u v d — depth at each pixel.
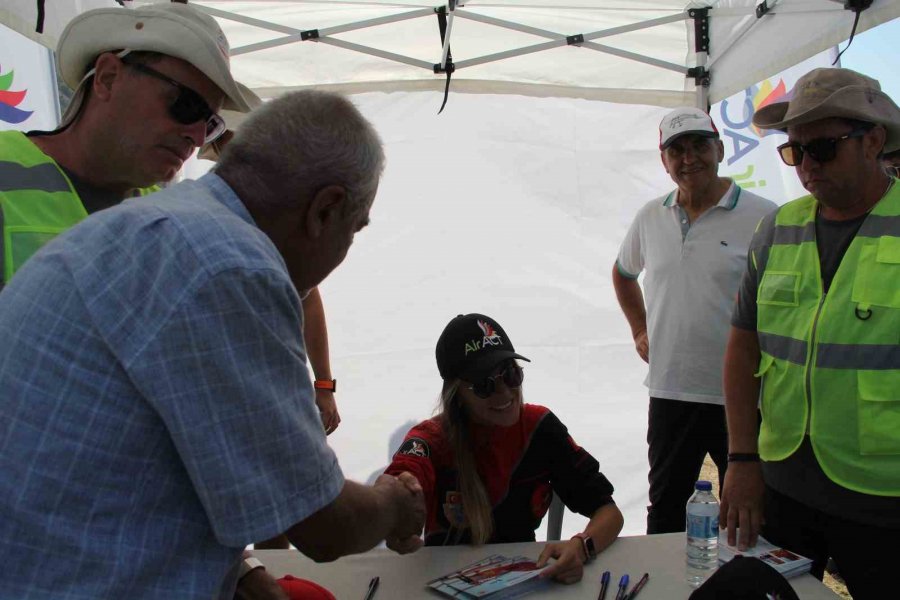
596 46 3.22
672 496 2.66
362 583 1.43
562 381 3.76
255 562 1.26
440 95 3.66
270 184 0.83
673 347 2.66
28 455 0.72
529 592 1.38
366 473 3.69
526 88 3.50
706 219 2.64
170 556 0.75
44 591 0.71
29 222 1.22
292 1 3.09
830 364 1.57
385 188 3.69
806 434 1.63
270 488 0.76
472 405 1.68
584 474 1.77
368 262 3.71
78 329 0.73
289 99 0.87
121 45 1.24
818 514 1.64
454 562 1.53
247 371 0.74
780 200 4.19
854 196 1.59
